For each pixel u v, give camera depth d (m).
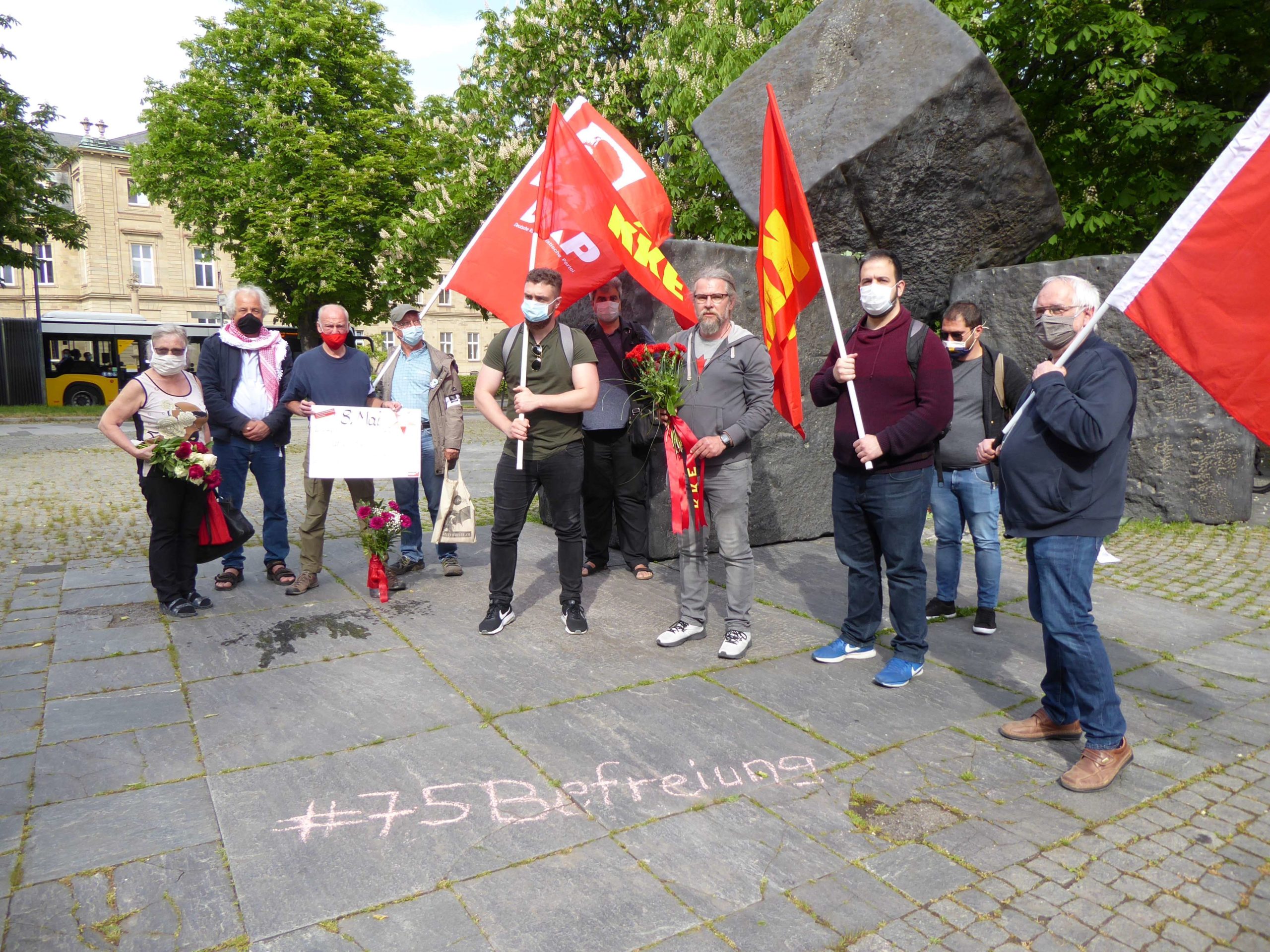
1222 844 2.64
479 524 7.77
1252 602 5.27
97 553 6.51
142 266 43.94
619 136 5.98
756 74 7.03
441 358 5.72
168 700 3.64
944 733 3.41
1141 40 9.80
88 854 2.51
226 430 5.17
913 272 7.75
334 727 3.38
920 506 3.77
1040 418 3.01
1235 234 2.84
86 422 21.59
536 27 15.27
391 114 25.52
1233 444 7.25
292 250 23.11
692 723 3.46
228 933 2.17
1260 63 10.70
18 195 22.31
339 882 2.39
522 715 3.50
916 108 6.23
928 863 2.52
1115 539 6.90
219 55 24.94
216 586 5.30
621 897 2.33
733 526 4.14
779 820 2.74
